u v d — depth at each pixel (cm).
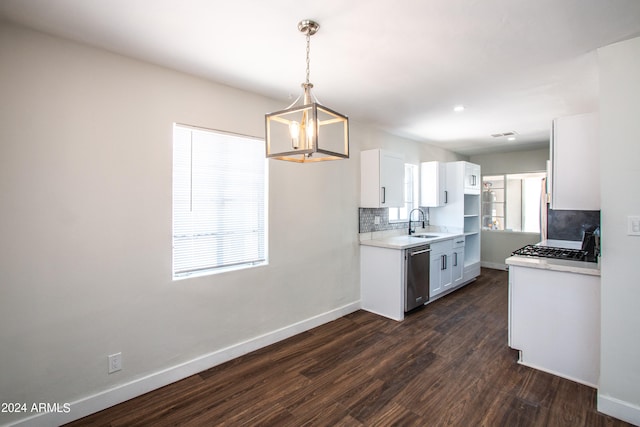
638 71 186
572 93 286
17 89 173
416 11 164
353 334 318
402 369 250
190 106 242
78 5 157
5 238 171
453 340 303
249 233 286
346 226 377
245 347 276
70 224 190
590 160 232
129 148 212
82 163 194
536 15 167
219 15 167
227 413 199
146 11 163
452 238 460
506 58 218
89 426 187
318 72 241
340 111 342
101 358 203
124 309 211
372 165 386
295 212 318
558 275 237
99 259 201
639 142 184
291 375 242
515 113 346
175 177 240
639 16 166
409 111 339
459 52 210
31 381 179
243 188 281
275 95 289
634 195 185
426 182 505
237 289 271
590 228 323
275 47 202
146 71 221
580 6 158
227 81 256
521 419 191
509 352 278
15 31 173
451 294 460
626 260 188
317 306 342
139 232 217
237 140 276
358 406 205
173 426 188
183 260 246
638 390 185
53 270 185
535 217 582
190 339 243
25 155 176
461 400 210
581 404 204
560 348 237
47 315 184
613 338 193
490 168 627
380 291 377
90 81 197
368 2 156
